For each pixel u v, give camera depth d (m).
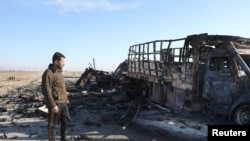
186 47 9.35
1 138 7.34
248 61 8.97
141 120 9.62
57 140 7.09
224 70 8.73
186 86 9.34
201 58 9.22
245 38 9.21
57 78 5.84
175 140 7.33
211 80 9.04
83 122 9.34
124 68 20.80
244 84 8.24
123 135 7.76
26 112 10.96
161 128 8.45
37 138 7.36
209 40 8.95
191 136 7.67
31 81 34.69
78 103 13.48
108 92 18.33
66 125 6.12
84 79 22.45
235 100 8.42
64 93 6.02
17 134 7.75
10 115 10.65
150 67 12.24
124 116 10.20
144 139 7.38
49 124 5.73
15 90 20.94
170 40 10.26
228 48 8.62
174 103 10.33
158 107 11.45
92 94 17.48
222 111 8.82
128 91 14.45
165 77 10.59
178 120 9.54
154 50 11.63
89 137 7.50
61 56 5.93
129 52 15.64
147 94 13.39
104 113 11.04
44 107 11.04
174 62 10.09
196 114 9.59
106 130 8.31
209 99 9.12
